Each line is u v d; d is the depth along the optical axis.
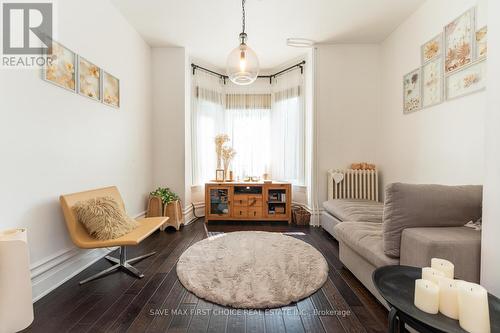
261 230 3.33
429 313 0.84
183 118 3.54
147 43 3.38
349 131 3.52
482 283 1.18
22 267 1.32
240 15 2.76
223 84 4.37
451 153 2.20
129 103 2.92
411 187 1.45
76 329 1.38
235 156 4.34
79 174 2.09
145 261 2.29
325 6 2.60
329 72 3.49
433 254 1.23
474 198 1.44
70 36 1.98
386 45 3.29
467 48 2.00
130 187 2.95
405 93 2.88
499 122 1.11
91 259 2.22
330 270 2.12
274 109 4.33
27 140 1.62
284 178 4.15
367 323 1.44
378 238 1.73
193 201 3.92
